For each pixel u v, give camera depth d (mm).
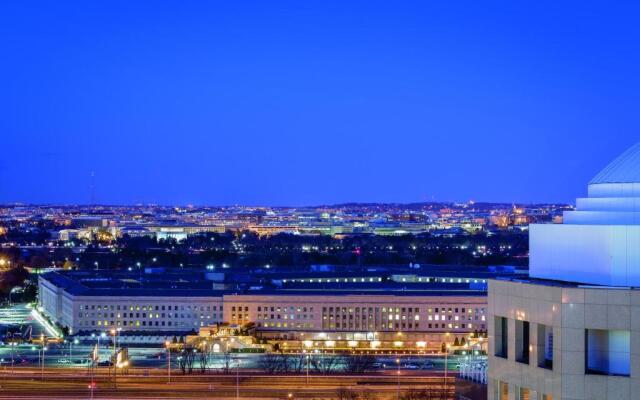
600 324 156625
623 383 155625
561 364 158625
